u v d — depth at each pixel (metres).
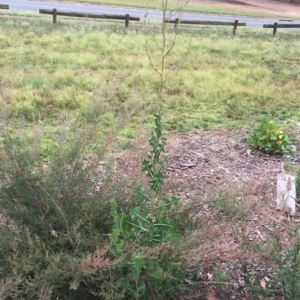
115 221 1.95
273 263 2.13
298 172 3.97
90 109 2.75
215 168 4.25
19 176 2.22
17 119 5.18
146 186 2.40
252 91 7.48
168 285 2.03
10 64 7.93
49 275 1.85
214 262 2.39
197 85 7.65
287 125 5.95
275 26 16.48
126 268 1.98
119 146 3.69
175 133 5.30
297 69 10.11
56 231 2.13
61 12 13.38
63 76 7.22
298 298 2.05
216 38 13.70
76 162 2.33
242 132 5.53
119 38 11.52
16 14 14.12
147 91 6.75
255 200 2.51
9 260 1.89
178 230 2.21
